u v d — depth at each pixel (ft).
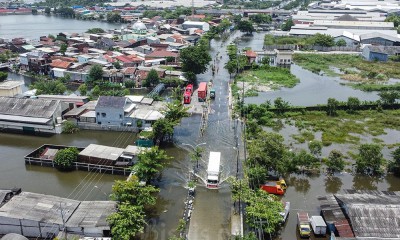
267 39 595.88
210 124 263.70
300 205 167.94
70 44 510.99
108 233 141.49
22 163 210.59
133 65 407.85
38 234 144.87
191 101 309.63
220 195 178.40
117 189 151.02
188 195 177.06
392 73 414.21
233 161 210.38
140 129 250.57
